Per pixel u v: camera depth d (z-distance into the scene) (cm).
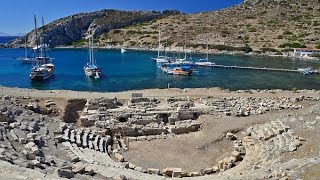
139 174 2905
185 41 19162
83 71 11281
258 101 5600
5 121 3809
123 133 4350
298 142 3347
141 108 4981
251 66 13075
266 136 3847
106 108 4972
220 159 3588
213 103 5291
